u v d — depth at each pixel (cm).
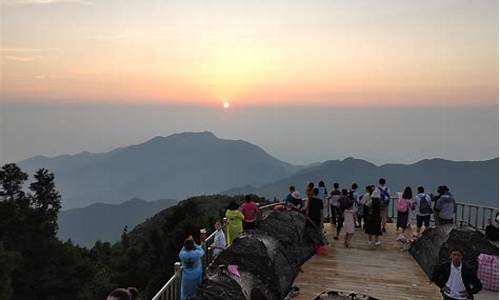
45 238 4109
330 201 1922
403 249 1566
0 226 3866
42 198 4334
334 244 1634
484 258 1109
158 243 4406
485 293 1077
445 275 816
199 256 945
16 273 3634
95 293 4109
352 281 1252
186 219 4394
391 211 2091
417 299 1129
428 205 1644
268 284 1057
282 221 1408
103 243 5666
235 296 882
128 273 4288
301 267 1363
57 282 3875
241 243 1116
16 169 4209
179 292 951
